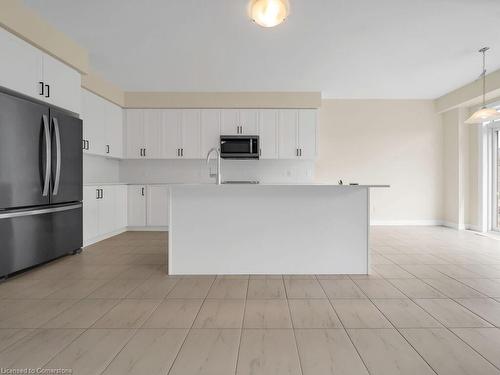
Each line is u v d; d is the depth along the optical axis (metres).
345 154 6.61
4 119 2.83
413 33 3.61
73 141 3.80
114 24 3.40
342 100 6.61
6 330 1.98
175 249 3.16
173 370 1.56
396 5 3.03
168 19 3.31
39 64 3.30
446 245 4.60
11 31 2.92
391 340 1.86
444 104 6.28
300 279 3.03
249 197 3.16
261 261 3.17
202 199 3.16
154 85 5.61
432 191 6.61
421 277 3.09
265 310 2.30
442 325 2.05
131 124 6.04
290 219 3.16
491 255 3.99
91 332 1.96
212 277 3.10
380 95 6.30
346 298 2.54
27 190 3.07
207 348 1.77
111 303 2.43
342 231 3.16
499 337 1.89
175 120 6.04
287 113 6.02
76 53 3.84
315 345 1.80
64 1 2.96
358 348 1.77
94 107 5.07
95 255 3.99
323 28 3.48
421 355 1.69
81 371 1.55
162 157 6.05
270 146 6.02
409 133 6.59
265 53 4.18
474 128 6.00
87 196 4.50
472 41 3.82
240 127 6.02
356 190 3.16
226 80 5.32
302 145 6.01
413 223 6.62
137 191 5.87
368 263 3.16
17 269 3.00
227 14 3.21
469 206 6.14
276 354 1.71
